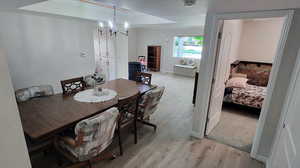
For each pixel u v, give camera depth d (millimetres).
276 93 1900
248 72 4754
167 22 5117
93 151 1665
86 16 4426
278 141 1819
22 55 3199
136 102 2225
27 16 3174
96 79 3156
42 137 1409
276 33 4309
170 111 3684
